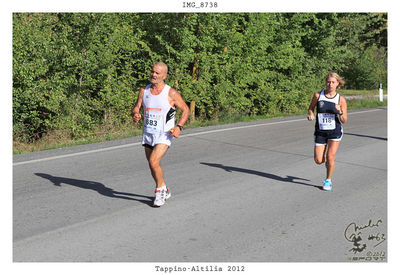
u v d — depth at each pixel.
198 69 14.38
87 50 11.95
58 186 6.21
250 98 16.73
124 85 12.50
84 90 12.06
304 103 18.70
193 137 10.55
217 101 14.63
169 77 13.55
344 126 13.25
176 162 7.92
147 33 14.05
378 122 14.25
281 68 18.42
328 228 4.91
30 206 5.36
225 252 4.21
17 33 10.88
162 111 5.42
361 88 40.34
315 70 21.80
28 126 11.41
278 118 15.12
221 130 11.77
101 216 5.09
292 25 18.05
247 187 6.46
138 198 5.80
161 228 4.79
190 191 6.18
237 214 5.29
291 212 5.41
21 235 4.50
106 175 6.85
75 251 4.17
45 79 11.80
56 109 11.48
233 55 15.37
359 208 5.61
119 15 12.38
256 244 4.42
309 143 10.05
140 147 9.00
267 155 8.70
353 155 8.85
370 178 7.09
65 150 8.55
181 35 13.17
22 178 6.55
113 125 12.39
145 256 4.09
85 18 11.52
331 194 6.21
